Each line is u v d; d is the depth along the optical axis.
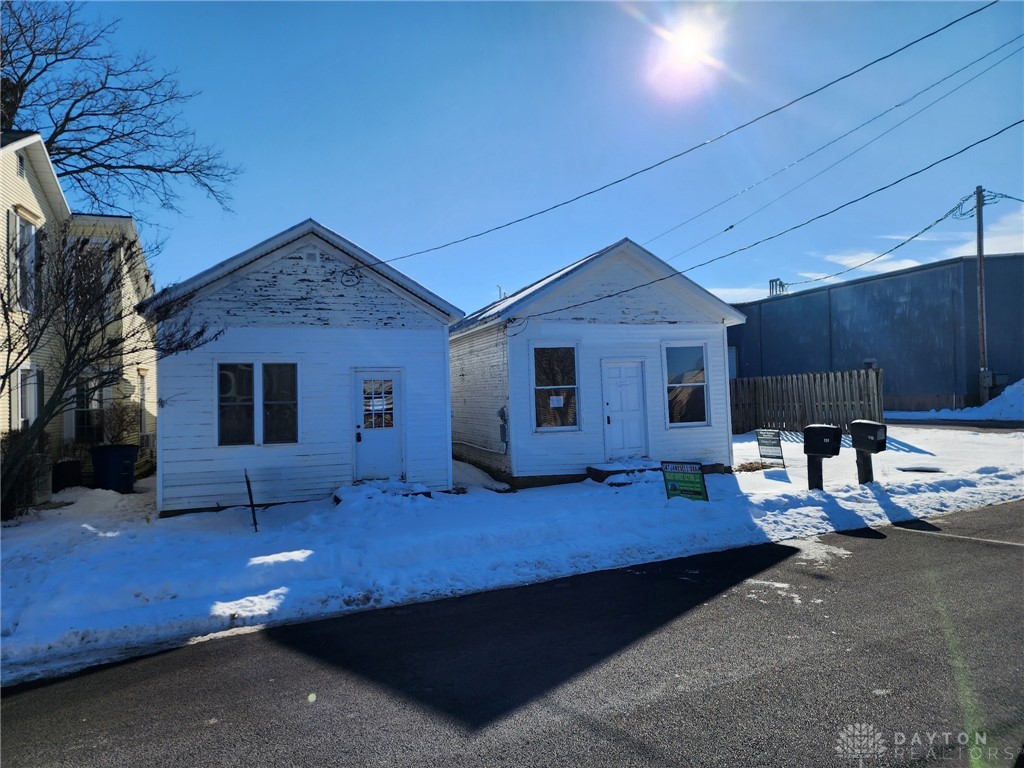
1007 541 7.97
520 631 5.60
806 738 3.56
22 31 19.97
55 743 3.91
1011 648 4.71
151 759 3.66
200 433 11.34
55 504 11.92
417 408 12.66
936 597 5.95
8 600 6.39
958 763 3.28
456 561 7.74
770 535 8.77
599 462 13.91
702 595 6.37
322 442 12.02
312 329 12.05
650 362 14.38
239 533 9.38
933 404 27.77
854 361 31.39
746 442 19.70
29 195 13.20
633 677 4.50
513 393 13.45
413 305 12.69
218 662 5.17
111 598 6.35
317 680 4.72
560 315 13.82
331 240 12.05
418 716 4.06
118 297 8.92
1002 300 27.02
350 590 6.84
